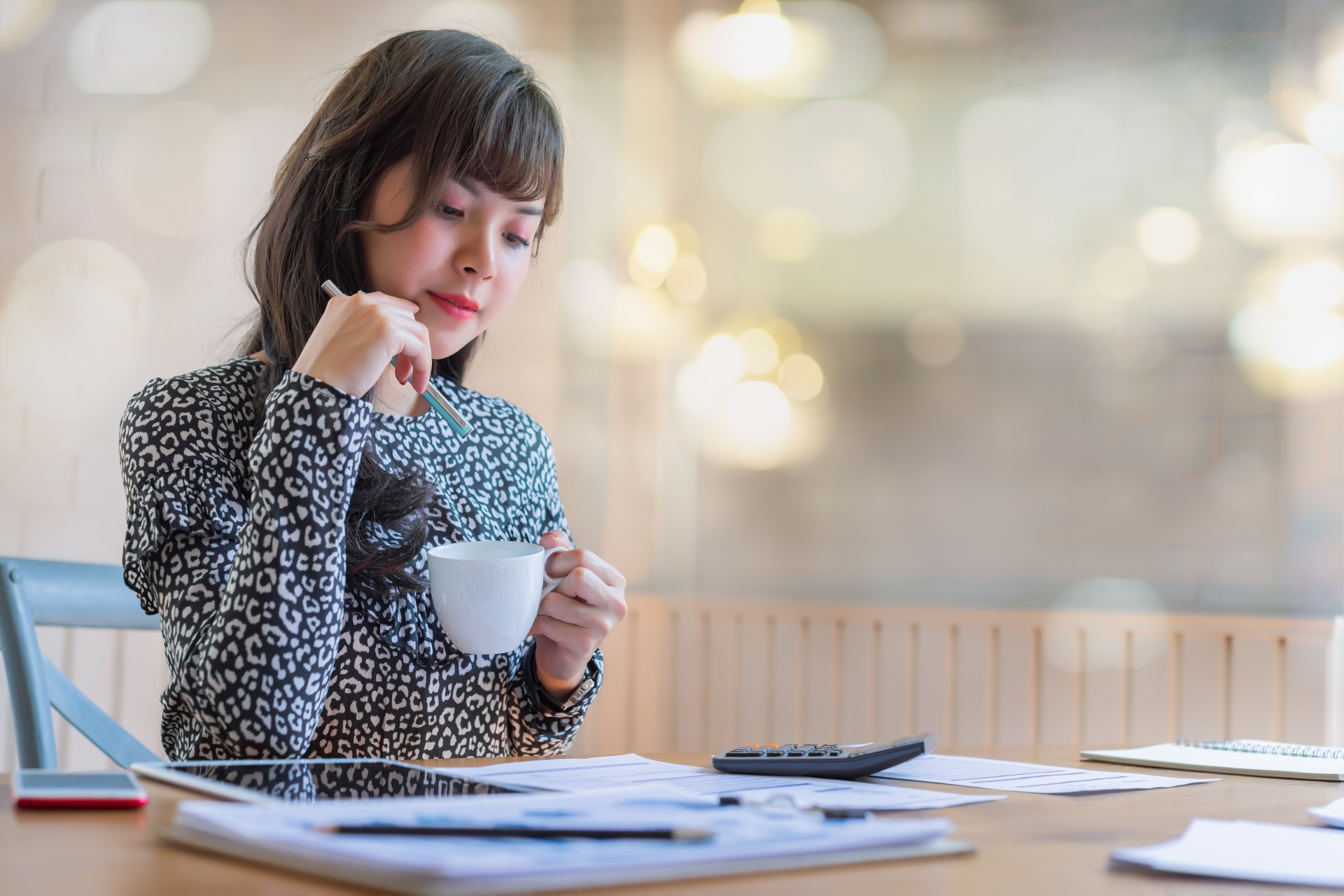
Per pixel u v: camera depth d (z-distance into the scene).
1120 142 2.81
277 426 0.93
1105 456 2.80
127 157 2.54
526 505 1.32
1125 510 2.77
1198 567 2.67
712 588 3.15
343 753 1.09
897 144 3.05
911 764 0.96
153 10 2.57
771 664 2.91
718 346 3.17
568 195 3.07
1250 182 2.65
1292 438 2.58
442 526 1.21
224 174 2.65
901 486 3.01
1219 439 2.67
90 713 1.13
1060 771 0.95
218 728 0.90
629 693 3.01
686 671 2.99
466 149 1.11
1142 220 2.78
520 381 3.02
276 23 2.72
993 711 2.71
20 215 2.41
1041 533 2.86
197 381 1.12
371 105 1.15
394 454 1.21
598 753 2.99
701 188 3.18
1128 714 2.59
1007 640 2.70
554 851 0.50
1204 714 2.51
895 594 3.00
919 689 2.79
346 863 0.48
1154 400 2.75
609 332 3.10
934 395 2.99
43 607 1.14
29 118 2.43
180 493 1.03
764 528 3.12
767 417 3.13
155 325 2.56
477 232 1.14
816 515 3.08
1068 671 2.65
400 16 2.90
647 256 3.12
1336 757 1.09
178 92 2.60
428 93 1.13
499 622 0.97
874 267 3.06
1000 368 2.93
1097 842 0.65
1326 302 2.55
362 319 0.97
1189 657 2.53
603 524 3.08
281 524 0.91
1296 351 2.59
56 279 2.45
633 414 3.11
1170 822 0.73
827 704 2.87
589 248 3.09
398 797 0.70
